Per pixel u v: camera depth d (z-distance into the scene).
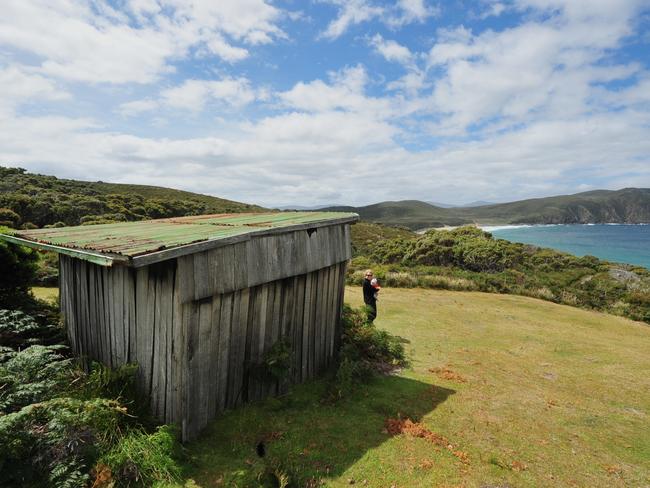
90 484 3.43
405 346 8.74
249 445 4.42
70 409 3.68
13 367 4.18
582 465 4.56
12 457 3.33
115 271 5.05
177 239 4.55
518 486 4.09
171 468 3.79
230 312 4.89
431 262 27.09
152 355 4.55
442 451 4.61
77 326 6.17
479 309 13.31
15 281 6.96
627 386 7.15
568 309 14.89
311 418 5.16
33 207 26.66
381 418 5.32
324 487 3.82
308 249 6.21
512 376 7.32
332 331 7.16
